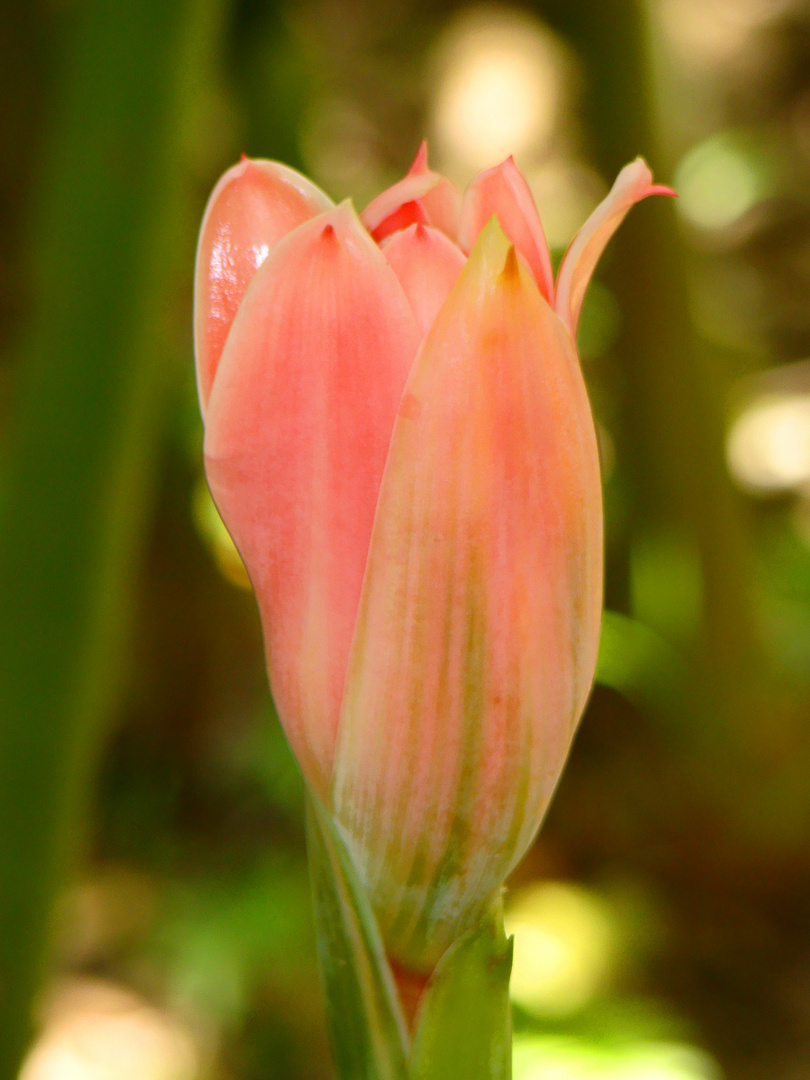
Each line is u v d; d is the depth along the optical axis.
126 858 1.65
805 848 1.48
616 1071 1.08
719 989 1.41
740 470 2.20
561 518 0.45
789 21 3.12
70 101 0.69
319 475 0.45
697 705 1.50
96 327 0.69
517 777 0.45
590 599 0.45
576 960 1.39
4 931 0.72
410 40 2.89
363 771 0.45
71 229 0.69
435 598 0.44
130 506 0.72
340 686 0.45
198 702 1.74
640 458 1.51
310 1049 1.36
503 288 0.44
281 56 1.45
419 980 0.46
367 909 0.46
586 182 2.60
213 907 1.47
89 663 0.71
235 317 0.46
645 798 1.54
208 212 0.46
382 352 0.45
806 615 1.75
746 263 2.81
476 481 0.44
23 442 0.70
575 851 1.57
